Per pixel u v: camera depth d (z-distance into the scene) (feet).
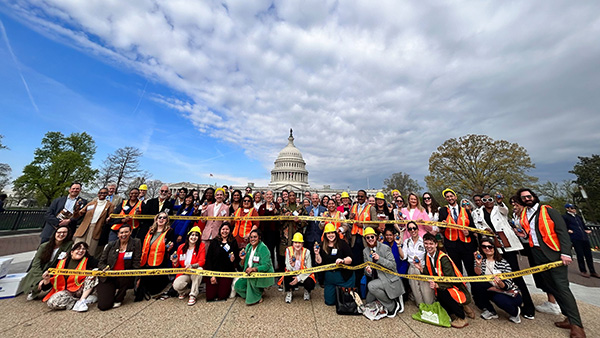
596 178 115.24
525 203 19.12
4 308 17.56
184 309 18.15
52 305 17.28
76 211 24.36
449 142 141.08
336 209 29.86
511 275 16.81
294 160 294.25
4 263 20.33
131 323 15.69
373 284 17.69
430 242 18.22
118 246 19.94
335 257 19.61
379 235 23.07
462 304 16.43
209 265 20.83
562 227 16.57
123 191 138.21
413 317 17.02
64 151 133.39
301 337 14.17
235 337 14.05
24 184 126.31
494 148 128.26
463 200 27.86
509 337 14.83
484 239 18.37
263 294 21.50
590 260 31.48
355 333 14.85
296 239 20.57
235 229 25.75
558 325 16.40
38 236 55.72
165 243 21.86
